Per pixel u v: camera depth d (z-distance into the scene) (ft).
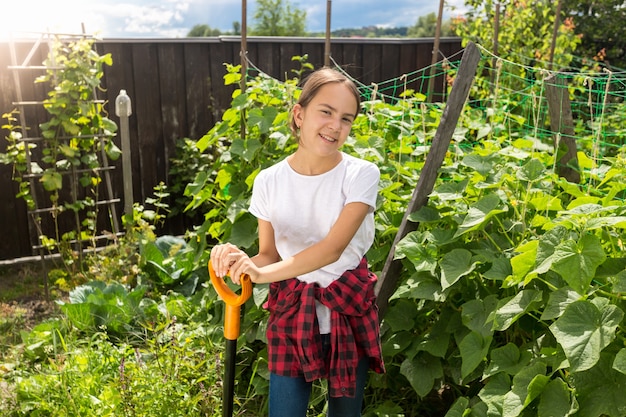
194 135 19.49
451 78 20.39
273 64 19.85
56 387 9.37
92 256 17.10
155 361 9.34
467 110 14.88
